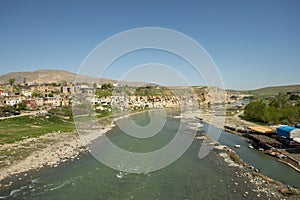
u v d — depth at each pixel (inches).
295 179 1250.0
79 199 1055.0
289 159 1578.5
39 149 1800.0
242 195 1073.5
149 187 1176.8
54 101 4453.7
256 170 1381.6
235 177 1289.4
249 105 3722.9
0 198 1055.0
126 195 1094.4
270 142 1930.4
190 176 1311.5
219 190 1130.7
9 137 2085.4
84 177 1299.2
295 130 1797.5
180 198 1059.3
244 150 1872.5
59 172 1369.3
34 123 2783.0
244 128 2699.3
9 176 1289.4
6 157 1576.0
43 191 1128.8
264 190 1119.0
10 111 3262.8
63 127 2684.5
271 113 3056.1
